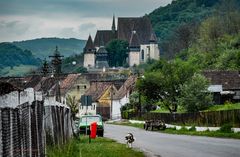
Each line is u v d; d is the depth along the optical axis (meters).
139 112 131.12
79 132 65.25
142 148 46.22
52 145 31.31
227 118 68.94
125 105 158.12
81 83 191.00
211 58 196.25
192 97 98.31
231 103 109.12
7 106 15.60
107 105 182.00
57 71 74.38
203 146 45.81
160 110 134.12
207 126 75.88
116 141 57.22
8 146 15.80
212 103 99.75
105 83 187.75
